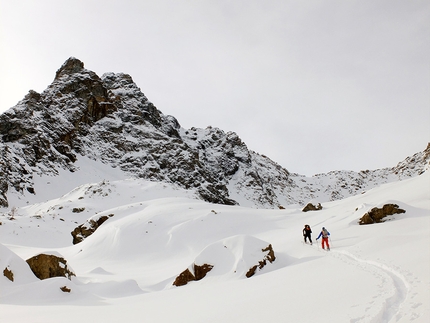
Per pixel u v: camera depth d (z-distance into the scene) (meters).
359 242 16.02
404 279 7.82
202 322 6.88
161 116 176.25
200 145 184.12
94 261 29.27
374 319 5.35
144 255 29.00
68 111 116.94
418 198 23.34
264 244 16.44
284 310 6.84
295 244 19.98
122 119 140.25
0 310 9.75
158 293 13.44
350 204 33.91
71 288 13.34
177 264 24.78
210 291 11.75
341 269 10.88
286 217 36.06
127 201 61.03
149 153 126.12
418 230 15.29
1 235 44.19
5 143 86.75
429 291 6.46
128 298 12.93
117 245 31.34
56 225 52.16
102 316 8.52
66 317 8.42
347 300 6.82
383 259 10.79
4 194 68.12
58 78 132.12
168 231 32.44
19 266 14.72
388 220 20.30
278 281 11.03
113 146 121.44
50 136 100.12
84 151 111.19
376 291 7.19
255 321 6.34
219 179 166.50
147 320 7.71
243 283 12.31
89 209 57.16
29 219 51.81
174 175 122.06
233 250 16.23
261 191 171.12
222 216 34.66
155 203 44.53
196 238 30.20
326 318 5.78
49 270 15.32
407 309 5.70
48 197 78.69
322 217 30.91
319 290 8.22
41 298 12.27
